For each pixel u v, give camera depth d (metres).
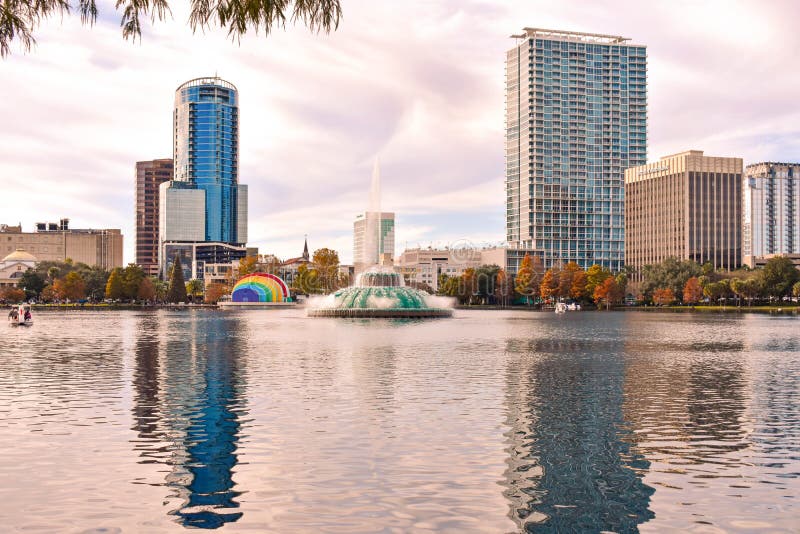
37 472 16.97
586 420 23.22
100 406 25.58
